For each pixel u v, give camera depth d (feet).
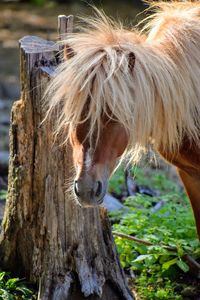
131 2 71.77
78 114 16.29
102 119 16.21
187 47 18.02
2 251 21.18
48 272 19.76
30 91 19.42
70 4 73.36
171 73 17.22
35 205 20.06
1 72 53.62
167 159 19.81
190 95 17.79
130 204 26.50
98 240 19.89
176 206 25.30
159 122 17.39
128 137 16.53
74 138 16.71
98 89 16.01
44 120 18.03
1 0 74.64
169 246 22.53
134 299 20.31
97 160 16.24
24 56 19.42
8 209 20.89
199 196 21.01
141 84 16.35
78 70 16.30
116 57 16.25
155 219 24.30
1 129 41.93
